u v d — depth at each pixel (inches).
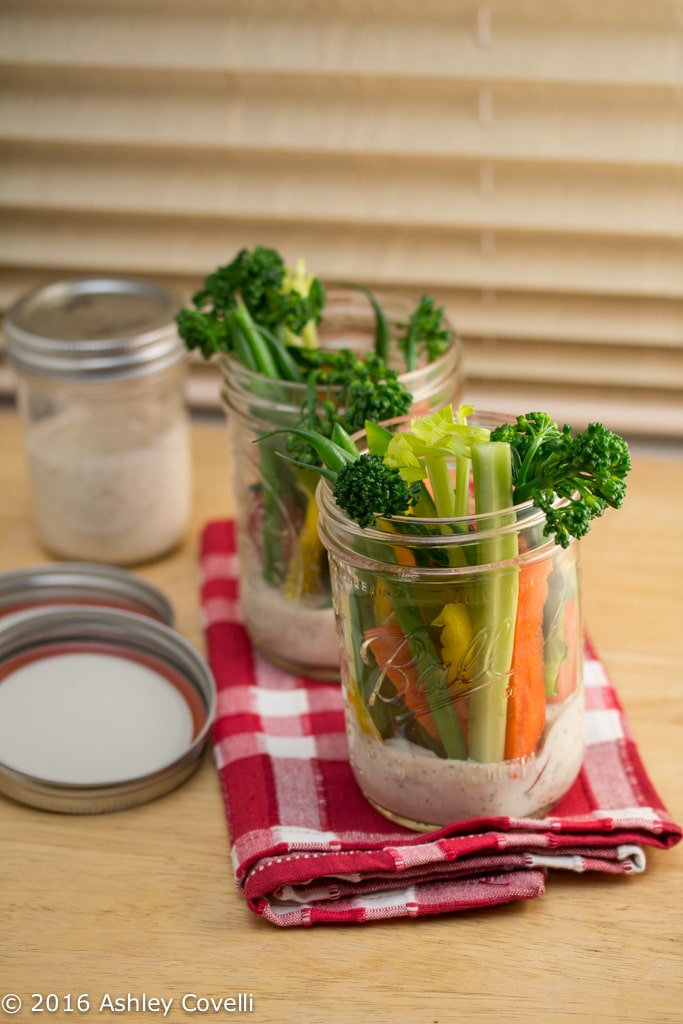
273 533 30.1
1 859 28.2
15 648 31.1
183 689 30.5
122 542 33.6
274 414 29.3
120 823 28.8
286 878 26.8
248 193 36.5
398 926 27.2
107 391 32.6
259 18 34.9
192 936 27.1
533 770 27.5
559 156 35.1
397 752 27.5
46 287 34.1
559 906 27.4
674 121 34.8
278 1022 26.0
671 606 32.6
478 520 26.0
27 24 35.4
